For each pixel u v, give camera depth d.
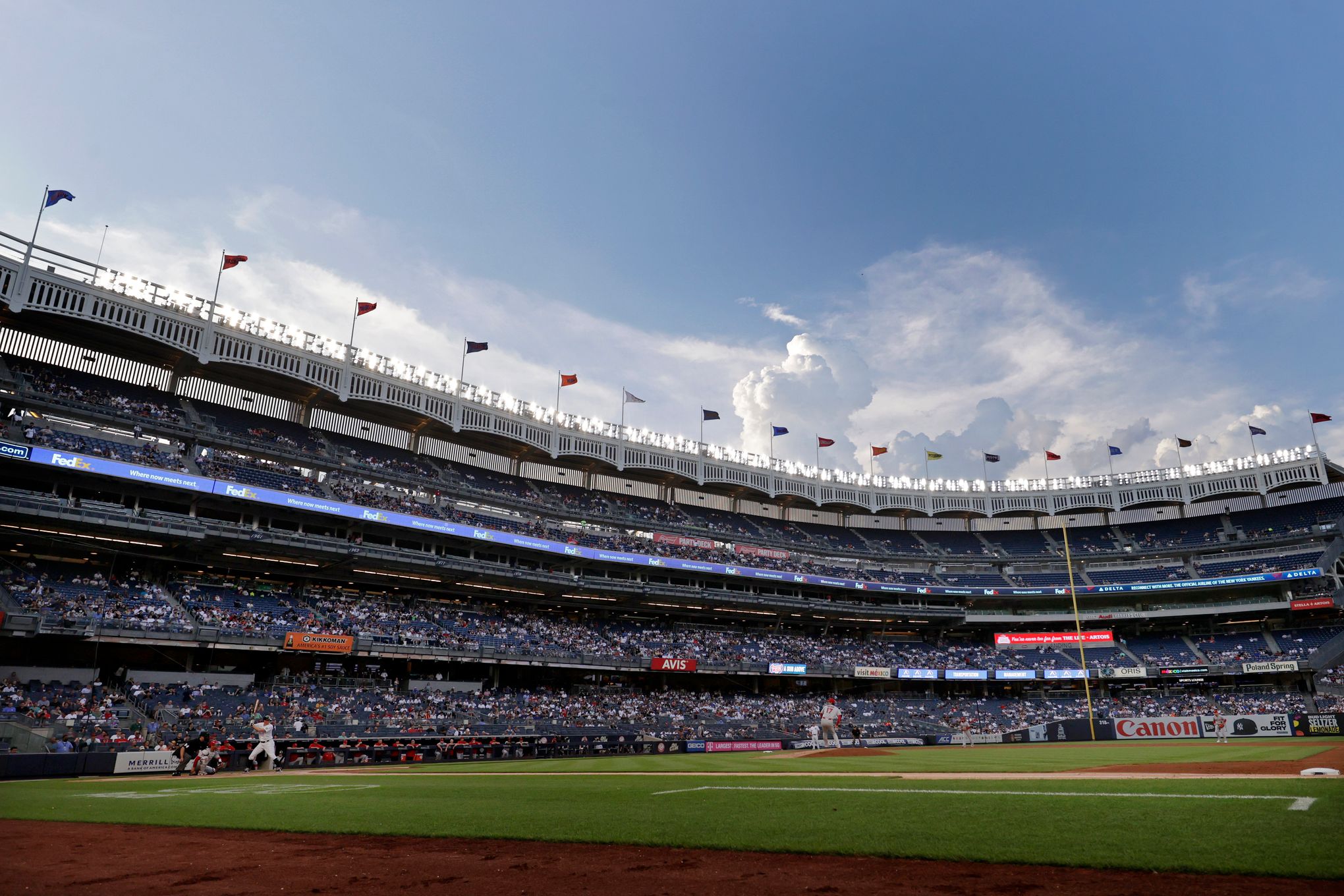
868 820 13.40
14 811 17.00
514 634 66.25
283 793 22.41
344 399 62.62
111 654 49.44
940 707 78.50
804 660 78.38
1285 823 11.20
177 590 53.97
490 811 16.36
